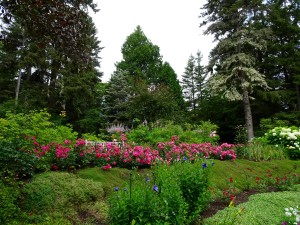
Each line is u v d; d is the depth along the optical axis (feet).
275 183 25.04
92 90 80.64
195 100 141.90
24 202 14.53
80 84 70.13
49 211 14.48
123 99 86.38
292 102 66.23
